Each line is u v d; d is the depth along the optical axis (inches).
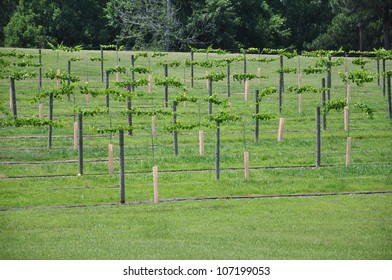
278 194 3442.4
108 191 3459.6
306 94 5477.4
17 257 2474.2
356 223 2898.6
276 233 2760.8
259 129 4591.5
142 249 2554.1
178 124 3762.3
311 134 4507.9
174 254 2486.5
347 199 3316.9
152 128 4345.5
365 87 5807.1
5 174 3730.3
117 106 5054.1
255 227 2849.4
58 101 5147.6
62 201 3324.3
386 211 3097.9
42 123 3860.7
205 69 6323.8
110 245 2618.1
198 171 3816.4
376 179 3641.7
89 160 4023.1
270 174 3732.8
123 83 4466.0
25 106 4987.7
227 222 2933.1
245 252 2502.5
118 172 3791.8
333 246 2573.8
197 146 4264.3
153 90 5457.7
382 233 2753.4
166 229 2839.6
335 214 3043.8
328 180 3624.5
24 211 3169.3
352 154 4126.5
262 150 4185.5
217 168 3629.4
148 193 3435.0
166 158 3993.6
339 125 4719.5
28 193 3422.7
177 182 3595.0
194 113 4904.0
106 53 6943.9
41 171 3789.4
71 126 4601.4
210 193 3437.5
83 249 2566.4
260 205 3208.7
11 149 4153.5
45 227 2893.7
